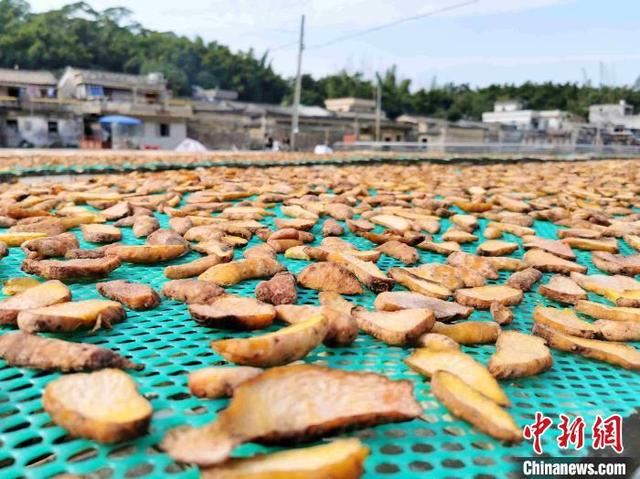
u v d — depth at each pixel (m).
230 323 0.31
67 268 0.40
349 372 0.23
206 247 0.49
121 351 0.29
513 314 0.37
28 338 0.27
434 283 0.41
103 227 0.57
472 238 0.60
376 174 1.50
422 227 0.66
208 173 1.37
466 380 0.25
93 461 0.20
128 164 1.65
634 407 0.26
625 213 0.83
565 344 0.31
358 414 0.21
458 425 0.23
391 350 0.30
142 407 0.21
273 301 0.36
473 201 0.84
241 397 0.20
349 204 0.82
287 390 0.21
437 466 0.21
